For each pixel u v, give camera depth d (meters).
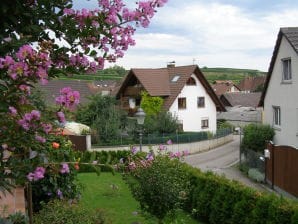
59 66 2.42
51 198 8.48
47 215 6.86
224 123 46.34
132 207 12.88
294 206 9.17
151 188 9.12
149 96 35.41
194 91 38.91
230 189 11.15
